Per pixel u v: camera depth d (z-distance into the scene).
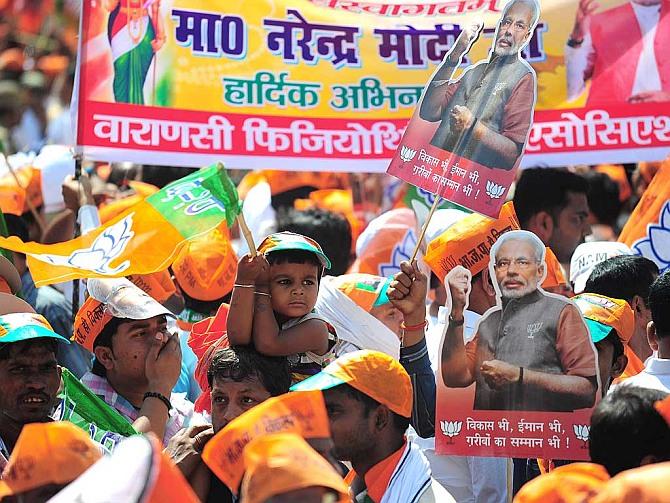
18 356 8.11
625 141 10.95
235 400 7.88
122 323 9.29
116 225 8.58
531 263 8.23
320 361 8.60
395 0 10.66
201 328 9.77
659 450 6.28
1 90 21.52
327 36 10.66
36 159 13.95
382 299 9.59
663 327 8.52
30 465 5.53
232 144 10.48
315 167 10.63
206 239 11.37
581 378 8.11
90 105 10.20
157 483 4.98
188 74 10.41
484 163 8.39
